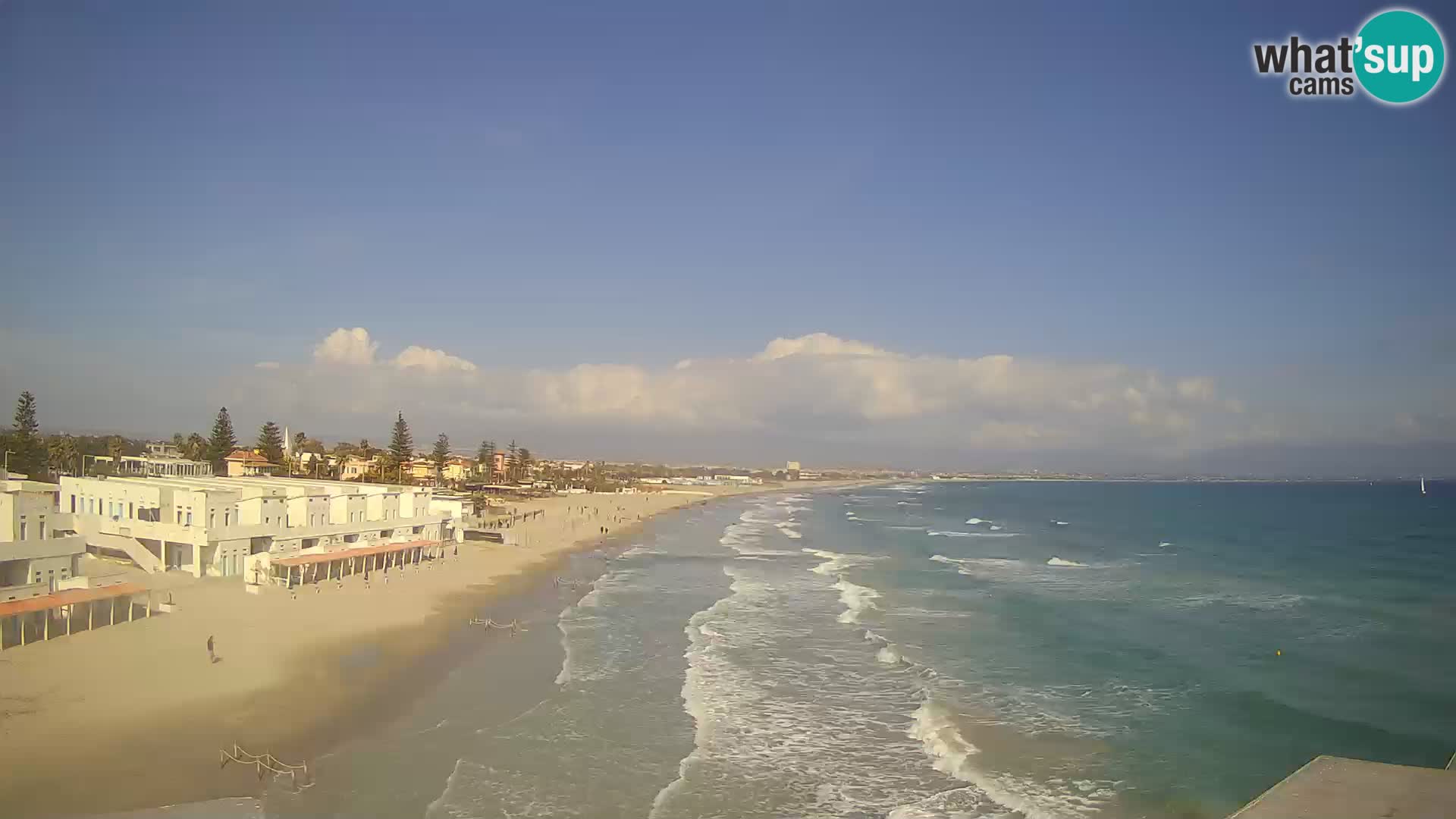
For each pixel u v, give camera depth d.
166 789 24.17
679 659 41.56
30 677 32.75
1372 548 98.31
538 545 90.75
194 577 53.72
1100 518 159.50
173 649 37.47
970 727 32.28
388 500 73.31
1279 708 34.75
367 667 37.41
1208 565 80.81
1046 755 29.53
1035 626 50.25
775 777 27.41
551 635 46.06
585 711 33.19
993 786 26.98
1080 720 33.16
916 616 53.34
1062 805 25.58
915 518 157.38
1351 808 14.02
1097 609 56.25
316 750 27.94
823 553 90.62
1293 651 44.62
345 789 25.19
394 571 64.50
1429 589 65.81
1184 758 29.28
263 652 38.09
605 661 40.75
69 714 29.23
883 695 36.12
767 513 173.25
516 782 26.34
